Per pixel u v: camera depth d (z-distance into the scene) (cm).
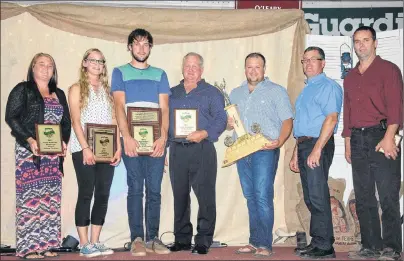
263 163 396
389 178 385
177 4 474
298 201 454
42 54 390
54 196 394
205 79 462
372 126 388
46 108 386
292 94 450
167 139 416
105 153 398
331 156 398
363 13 479
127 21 446
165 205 461
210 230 411
